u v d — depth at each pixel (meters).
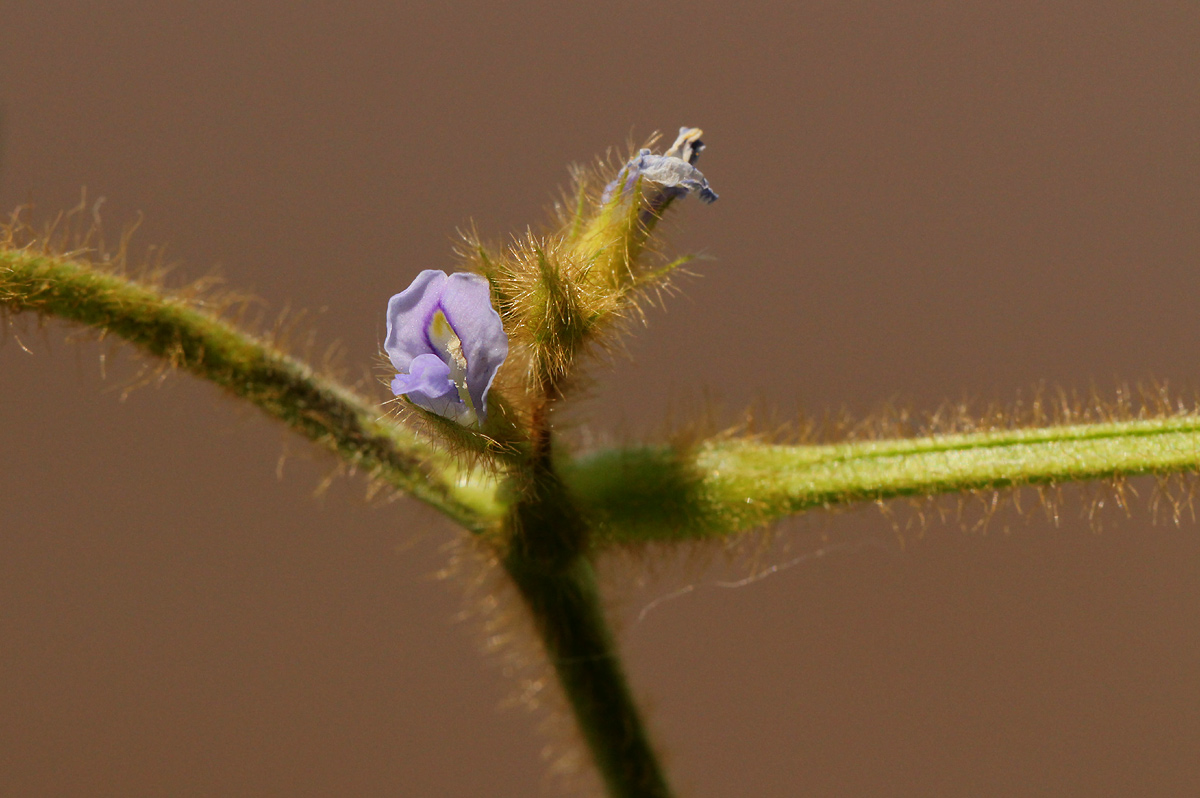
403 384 0.24
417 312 0.24
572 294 0.24
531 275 0.24
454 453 0.24
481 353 0.24
